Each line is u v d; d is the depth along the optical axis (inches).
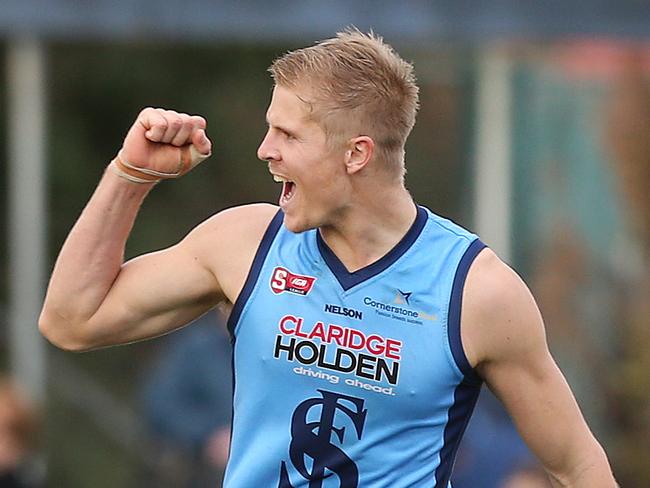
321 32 1040.2
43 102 1348.4
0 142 1482.5
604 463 498.3
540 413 487.5
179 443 956.0
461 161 1348.4
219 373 953.5
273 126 473.1
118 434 1268.5
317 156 467.8
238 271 487.5
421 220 482.6
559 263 1257.4
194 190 1581.0
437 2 1053.2
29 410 983.0
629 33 1079.0
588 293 1259.8
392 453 478.3
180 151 491.8
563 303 1253.1
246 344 485.1
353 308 474.9
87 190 1608.0
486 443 955.3
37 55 1294.3
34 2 1017.5
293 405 480.4
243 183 1611.7
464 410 482.9
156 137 484.4
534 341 478.0
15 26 1016.9
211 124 1631.4
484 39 1069.1
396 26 1050.7
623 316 1261.1
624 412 1268.5
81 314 501.7
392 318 472.7
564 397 488.7
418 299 472.7
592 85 1258.6
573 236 1261.1
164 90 1658.5
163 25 1031.6
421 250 478.0
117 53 1646.2
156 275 498.9
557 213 1259.2
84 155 1621.6
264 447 484.4
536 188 1256.8
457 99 1365.7
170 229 1556.3
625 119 1258.6
